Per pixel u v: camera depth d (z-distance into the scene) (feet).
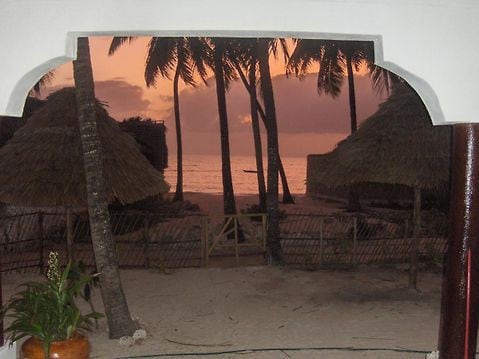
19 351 17.08
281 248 35.37
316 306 25.75
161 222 43.45
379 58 13.80
